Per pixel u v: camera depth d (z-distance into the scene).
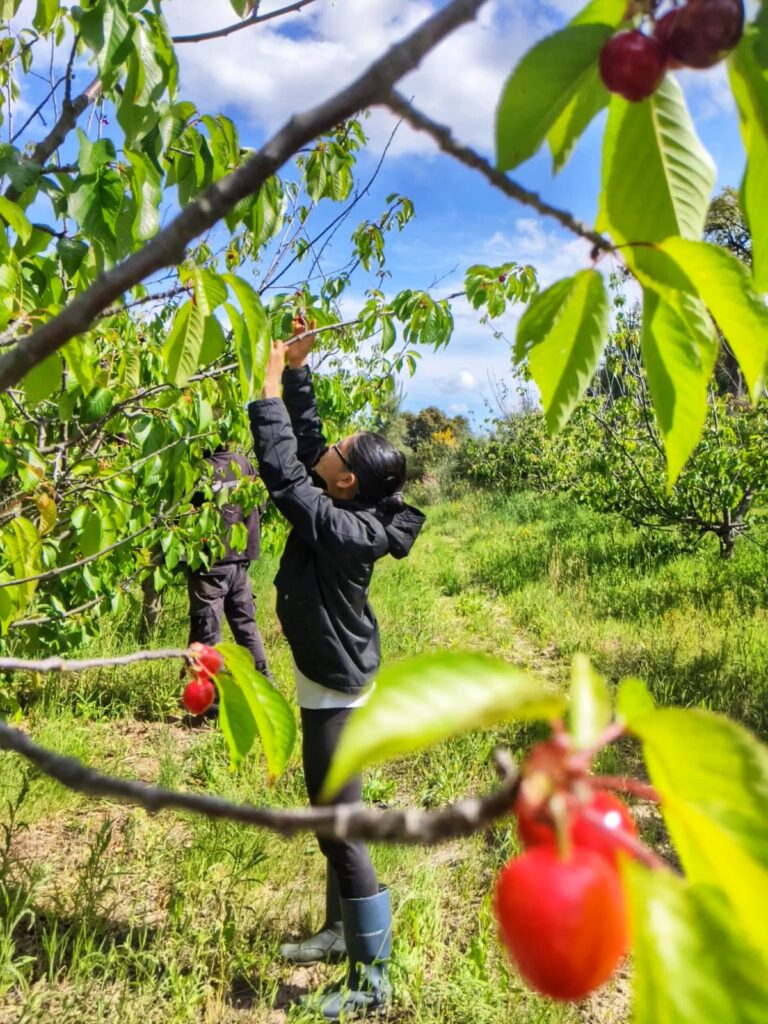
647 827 4.17
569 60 0.85
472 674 0.47
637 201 0.97
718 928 0.47
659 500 10.77
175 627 7.17
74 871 3.72
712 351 0.94
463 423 34.00
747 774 0.49
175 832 4.15
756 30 0.83
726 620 8.21
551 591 9.95
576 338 0.97
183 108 2.27
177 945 3.15
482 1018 2.87
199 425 3.72
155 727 5.49
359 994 2.97
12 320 2.17
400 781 4.96
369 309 4.39
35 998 2.63
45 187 2.00
